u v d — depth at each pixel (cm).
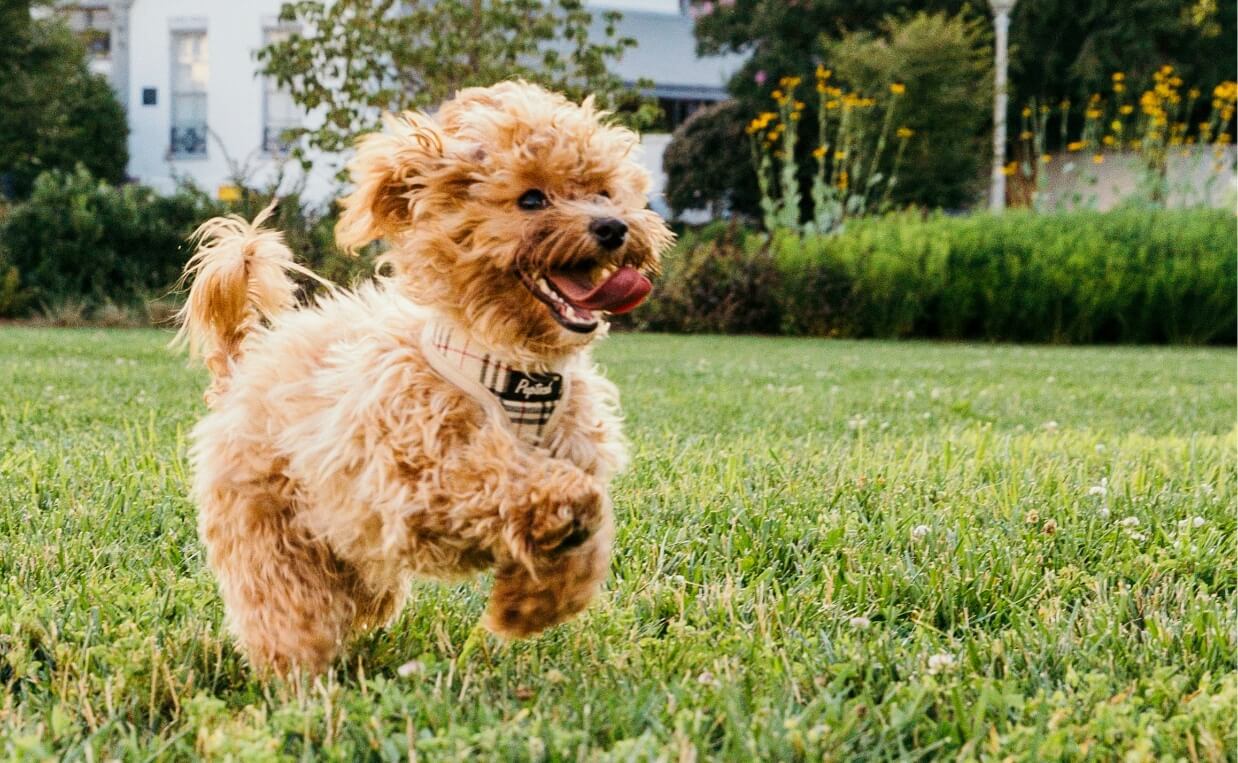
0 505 154
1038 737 100
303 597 114
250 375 116
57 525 146
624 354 440
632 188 116
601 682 111
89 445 188
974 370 392
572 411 114
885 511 156
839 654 116
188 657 114
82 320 551
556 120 113
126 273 566
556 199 111
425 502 105
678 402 276
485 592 132
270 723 103
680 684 109
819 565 139
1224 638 119
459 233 111
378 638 124
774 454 181
